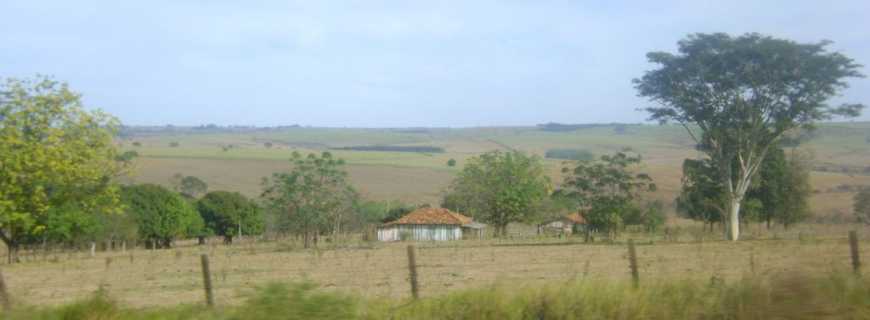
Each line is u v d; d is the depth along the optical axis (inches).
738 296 567.5
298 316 529.3
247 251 2030.0
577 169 2394.2
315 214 2475.4
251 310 545.3
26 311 625.9
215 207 3250.5
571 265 1226.6
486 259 1443.2
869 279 601.9
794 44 1980.8
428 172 5693.9
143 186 2935.5
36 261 1831.9
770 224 2876.5
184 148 7012.8
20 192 1184.8
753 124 2129.7
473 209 3555.6
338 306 548.7
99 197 1304.1
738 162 2405.3
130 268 1437.0
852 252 706.8
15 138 1160.2
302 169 2527.1
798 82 2038.6
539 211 3307.1
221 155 6107.3
